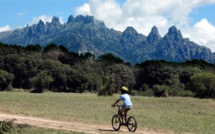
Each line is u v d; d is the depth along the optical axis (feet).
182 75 399.24
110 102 188.24
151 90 332.80
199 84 290.56
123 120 75.10
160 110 152.56
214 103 201.05
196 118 119.24
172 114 133.28
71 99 206.18
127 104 73.41
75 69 397.39
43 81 334.03
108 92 267.39
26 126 80.53
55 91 371.15
